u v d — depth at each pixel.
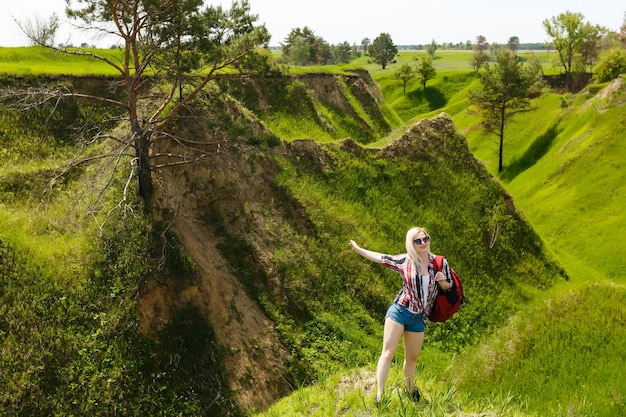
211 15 18.30
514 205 32.91
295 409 9.31
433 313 7.63
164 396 16.55
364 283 25.27
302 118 37.41
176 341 17.78
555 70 97.75
